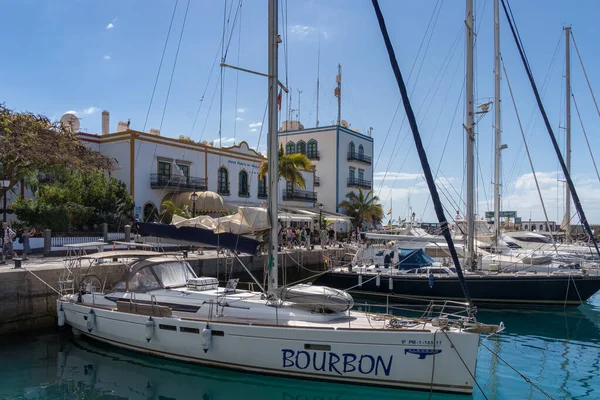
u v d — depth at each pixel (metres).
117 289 11.01
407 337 7.70
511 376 9.34
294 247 26.41
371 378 7.85
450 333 7.61
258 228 9.51
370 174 52.69
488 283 16.36
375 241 24.95
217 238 9.91
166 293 10.38
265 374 8.44
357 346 7.85
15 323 12.46
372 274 17.80
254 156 37.72
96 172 25.19
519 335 12.81
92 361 10.00
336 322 8.57
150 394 8.37
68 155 22.00
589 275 16.22
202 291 10.50
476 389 8.59
